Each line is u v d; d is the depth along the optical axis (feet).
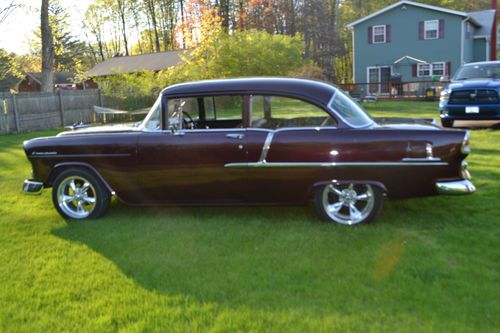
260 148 16.79
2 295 12.19
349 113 16.67
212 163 17.26
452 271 12.73
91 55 223.30
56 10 80.33
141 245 15.57
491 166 25.45
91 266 13.92
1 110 56.08
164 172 17.76
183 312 11.01
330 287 12.05
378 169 16.15
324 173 16.51
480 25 111.55
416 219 17.46
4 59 101.14
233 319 10.60
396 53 106.93
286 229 16.69
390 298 11.37
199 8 124.77
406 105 78.18
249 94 17.10
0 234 17.20
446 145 15.84
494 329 9.94
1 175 28.96
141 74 88.48
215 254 14.57
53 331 10.41
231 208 19.76
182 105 17.93
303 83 17.02
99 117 71.82
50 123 63.52
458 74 44.37
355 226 16.70
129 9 202.39
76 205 19.26
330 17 141.59
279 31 149.07
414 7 103.65
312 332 10.03
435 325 10.12
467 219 17.29
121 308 11.29
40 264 14.23
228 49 87.61
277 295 11.71
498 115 38.47
